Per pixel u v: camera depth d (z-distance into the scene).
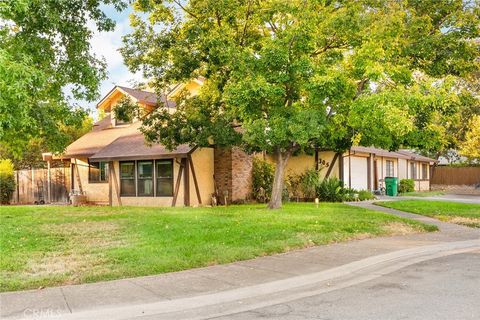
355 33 14.32
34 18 11.32
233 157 21.23
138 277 6.96
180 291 6.19
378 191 27.50
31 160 32.00
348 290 6.41
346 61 15.01
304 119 13.54
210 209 16.33
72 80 13.48
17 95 9.41
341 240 10.20
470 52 15.61
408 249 9.13
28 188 26.95
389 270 7.67
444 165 42.12
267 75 14.08
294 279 6.82
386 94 12.56
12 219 13.54
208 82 17.80
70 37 12.98
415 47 14.91
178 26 16.62
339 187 21.72
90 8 13.20
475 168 39.41
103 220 13.01
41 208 18.14
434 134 15.52
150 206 19.75
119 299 5.82
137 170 21.50
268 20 15.11
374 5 14.39
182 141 17.09
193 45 15.96
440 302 5.61
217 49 14.85
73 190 24.39
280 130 13.66
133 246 9.02
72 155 23.73
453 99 13.20
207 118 17.05
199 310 5.61
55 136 14.28
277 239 9.83
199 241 9.52
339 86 13.29
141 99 22.88
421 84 13.16
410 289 6.32
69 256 8.18
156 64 16.47
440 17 15.70
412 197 25.05
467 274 7.18
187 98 17.97
